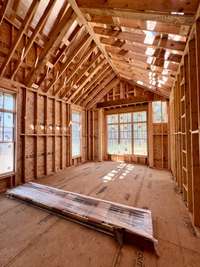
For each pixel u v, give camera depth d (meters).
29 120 4.77
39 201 2.86
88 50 4.76
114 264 1.55
